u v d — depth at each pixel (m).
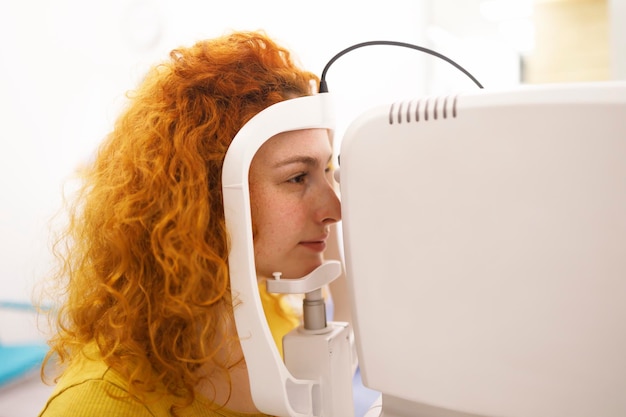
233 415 0.55
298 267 0.53
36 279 1.63
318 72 2.05
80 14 1.72
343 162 0.39
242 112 0.51
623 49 1.77
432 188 0.36
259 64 0.54
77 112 1.73
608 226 0.32
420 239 0.37
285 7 2.01
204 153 0.50
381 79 2.33
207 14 1.91
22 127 1.65
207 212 0.49
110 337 0.54
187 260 0.48
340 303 0.64
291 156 0.49
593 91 0.31
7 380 1.38
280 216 0.50
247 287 0.44
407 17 2.48
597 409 0.35
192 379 0.52
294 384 0.48
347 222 0.40
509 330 0.36
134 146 0.52
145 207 0.50
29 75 1.64
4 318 1.59
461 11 2.52
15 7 1.61
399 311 0.39
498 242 0.35
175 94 0.52
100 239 0.55
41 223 1.66
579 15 1.84
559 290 0.34
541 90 0.32
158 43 1.83
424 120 0.35
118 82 1.79
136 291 0.51
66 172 1.71
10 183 1.64
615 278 0.32
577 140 0.32
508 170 0.34
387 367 0.40
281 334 0.78
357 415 0.75
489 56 2.31
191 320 0.50
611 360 0.34
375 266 0.39
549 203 0.33
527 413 0.36
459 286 0.36
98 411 0.50
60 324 0.60
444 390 0.38
